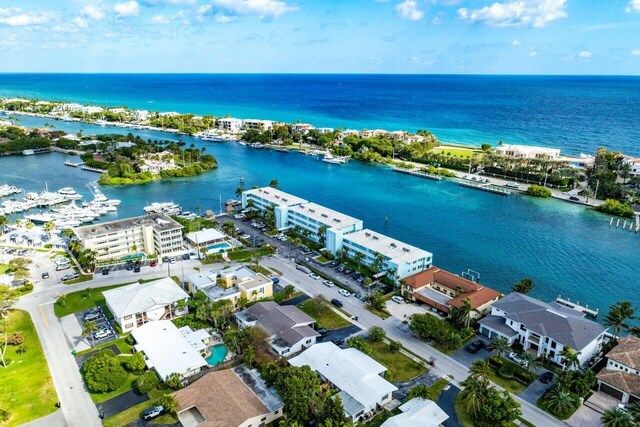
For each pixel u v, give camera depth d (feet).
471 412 331.36
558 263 629.10
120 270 565.94
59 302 481.46
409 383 366.02
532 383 368.48
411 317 444.55
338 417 291.17
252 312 448.65
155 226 618.44
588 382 352.90
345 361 365.81
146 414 319.88
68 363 387.34
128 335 428.56
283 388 326.85
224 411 311.47
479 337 433.89
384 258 547.49
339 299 503.20
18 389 353.10
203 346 400.06
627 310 422.82
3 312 461.78
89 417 323.98
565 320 401.29
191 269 569.23
